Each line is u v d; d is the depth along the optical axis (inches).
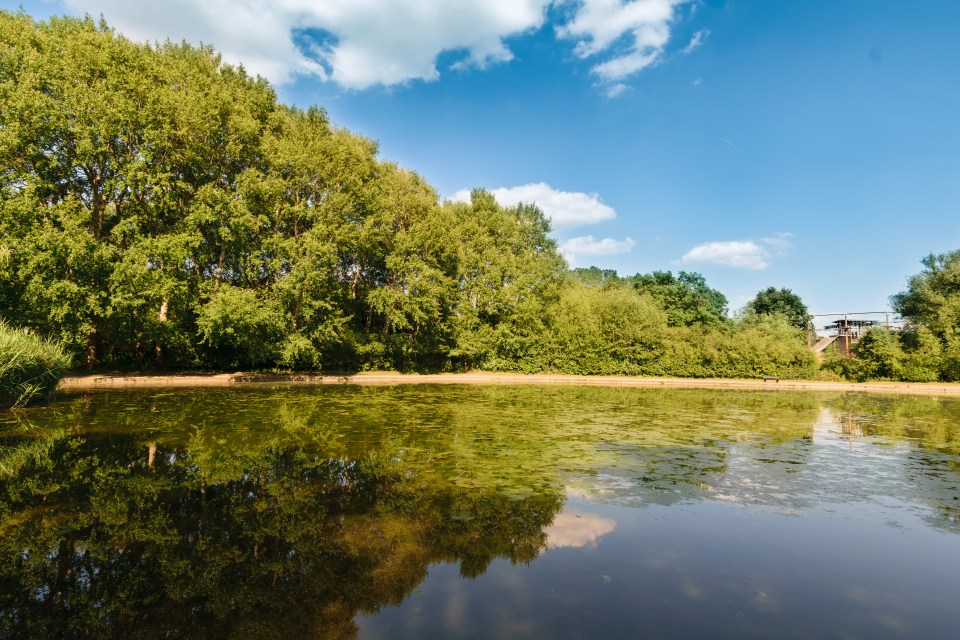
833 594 148.2
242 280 967.6
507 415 508.1
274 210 934.4
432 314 1195.9
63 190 785.6
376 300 1099.3
